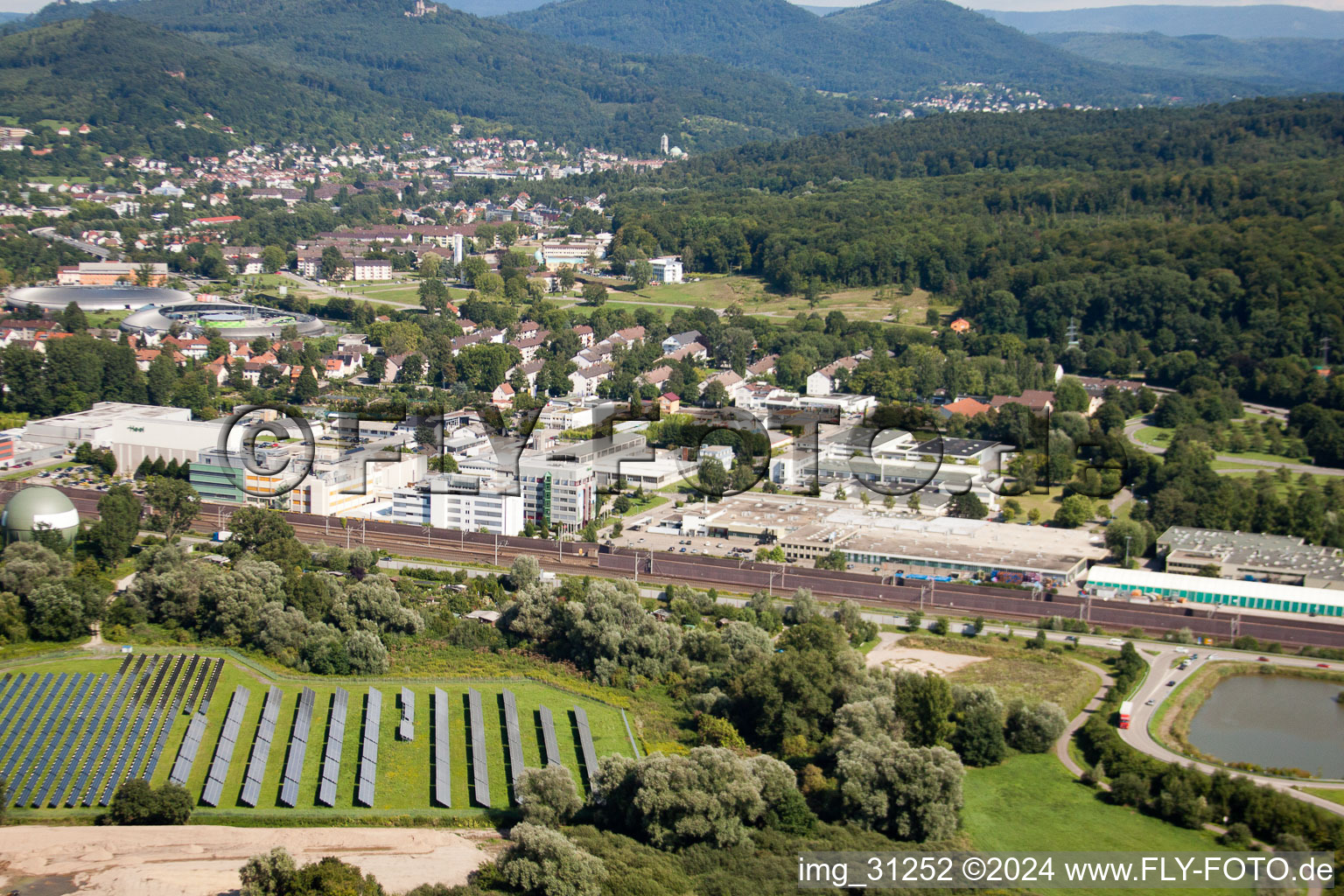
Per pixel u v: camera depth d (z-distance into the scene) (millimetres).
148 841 187000
